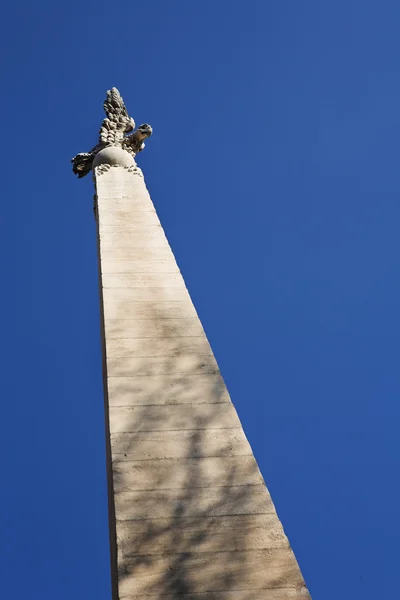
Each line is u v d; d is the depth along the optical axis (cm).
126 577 1048
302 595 1034
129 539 1095
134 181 2436
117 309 1609
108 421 1318
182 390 1370
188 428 1286
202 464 1219
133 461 1218
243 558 1078
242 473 1205
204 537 1103
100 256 1862
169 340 1508
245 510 1143
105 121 2898
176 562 1069
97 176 2481
